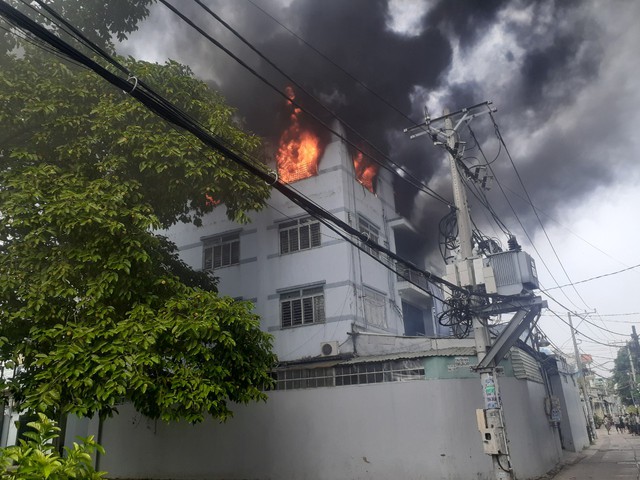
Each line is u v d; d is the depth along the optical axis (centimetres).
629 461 2030
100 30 1281
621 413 7169
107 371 857
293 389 1655
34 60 1103
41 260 953
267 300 1997
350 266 1897
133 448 1848
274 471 1603
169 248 1502
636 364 6038
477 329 1276
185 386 964
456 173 1416
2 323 930
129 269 956
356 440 1525
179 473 1741
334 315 1848
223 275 2125
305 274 1950
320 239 1972
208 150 1168
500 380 1600
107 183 995
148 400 998
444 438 1427
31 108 980
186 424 1780
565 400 2705
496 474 1122
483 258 1323
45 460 322
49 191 947
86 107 1091
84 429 1942
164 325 938
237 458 1667
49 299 944
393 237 2302
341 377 1603
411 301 2372
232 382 1091
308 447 1580
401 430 1477
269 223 2092
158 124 1126
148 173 1116
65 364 859
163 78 1226
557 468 1909
